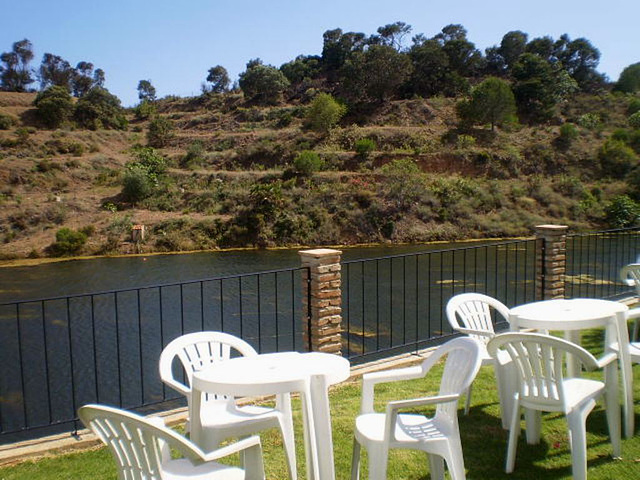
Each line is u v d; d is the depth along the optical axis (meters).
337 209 31.73
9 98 56.12
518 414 2.99
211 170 41.56
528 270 19.73
